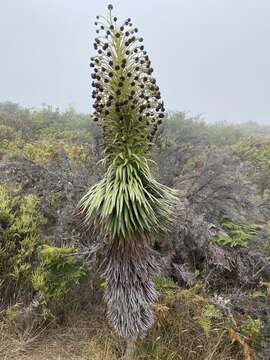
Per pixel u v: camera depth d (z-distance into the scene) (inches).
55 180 178.1
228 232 172.7
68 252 145.3
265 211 199.9
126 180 106.2
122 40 98.0
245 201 189.3
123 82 99.5
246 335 131.0
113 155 109.1
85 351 130.0
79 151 223.5
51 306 142.9
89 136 305.4
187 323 133.9
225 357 127.4
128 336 116.2
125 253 109.3
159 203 110.0
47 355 128.4
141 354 124.5
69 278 140.8
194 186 183.3
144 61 99.6
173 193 119.3
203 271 158.6
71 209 160.4
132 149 107.7
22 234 155.5
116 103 100.6
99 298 151.1
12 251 149.9
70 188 172.1
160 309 127.3
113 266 111.9
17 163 185.2
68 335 137.9
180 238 159.3
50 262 142.4
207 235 158.2
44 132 329.1
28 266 142.5
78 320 143.9
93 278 147.4
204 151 275.4
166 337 131.6
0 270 145.4
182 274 150.0
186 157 219.1
